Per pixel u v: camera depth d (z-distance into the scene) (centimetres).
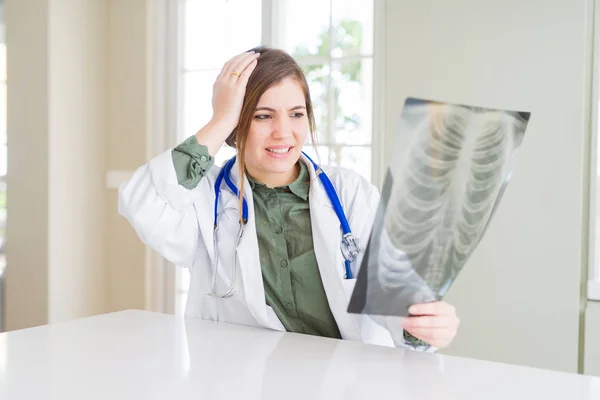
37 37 318
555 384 84
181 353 97
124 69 342
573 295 240
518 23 246
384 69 276
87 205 340
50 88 316
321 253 130
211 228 134
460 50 258
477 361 95
